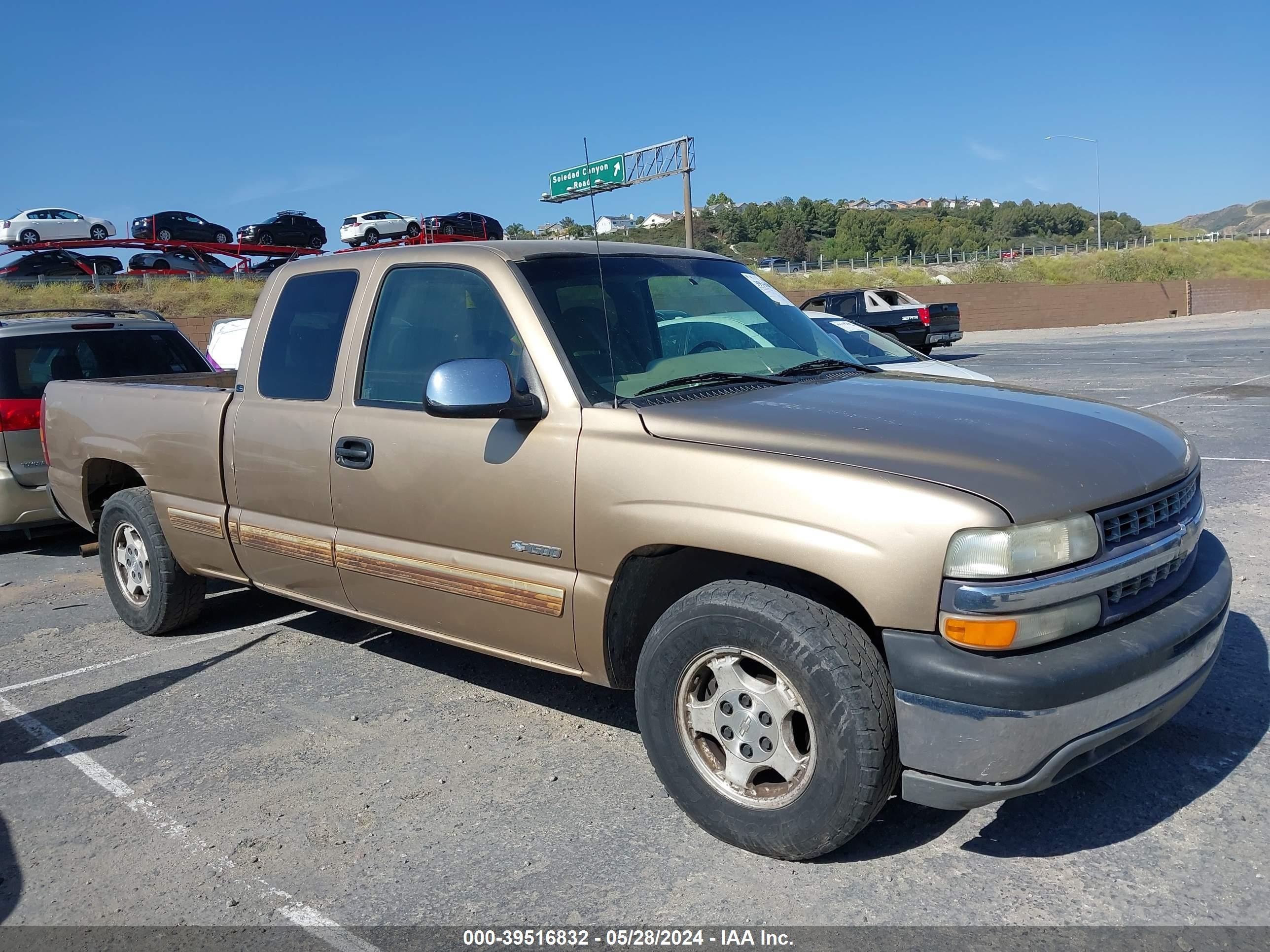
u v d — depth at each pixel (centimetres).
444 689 450
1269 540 615
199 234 3738
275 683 467
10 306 2925
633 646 339
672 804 337
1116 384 1494
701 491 292
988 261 6006
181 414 475
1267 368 1653
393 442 373
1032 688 249
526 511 334
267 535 434
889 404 325
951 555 254
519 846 314
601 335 352
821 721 271
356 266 410
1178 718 381
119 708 447
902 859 296
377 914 283
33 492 734
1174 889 276
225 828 336
